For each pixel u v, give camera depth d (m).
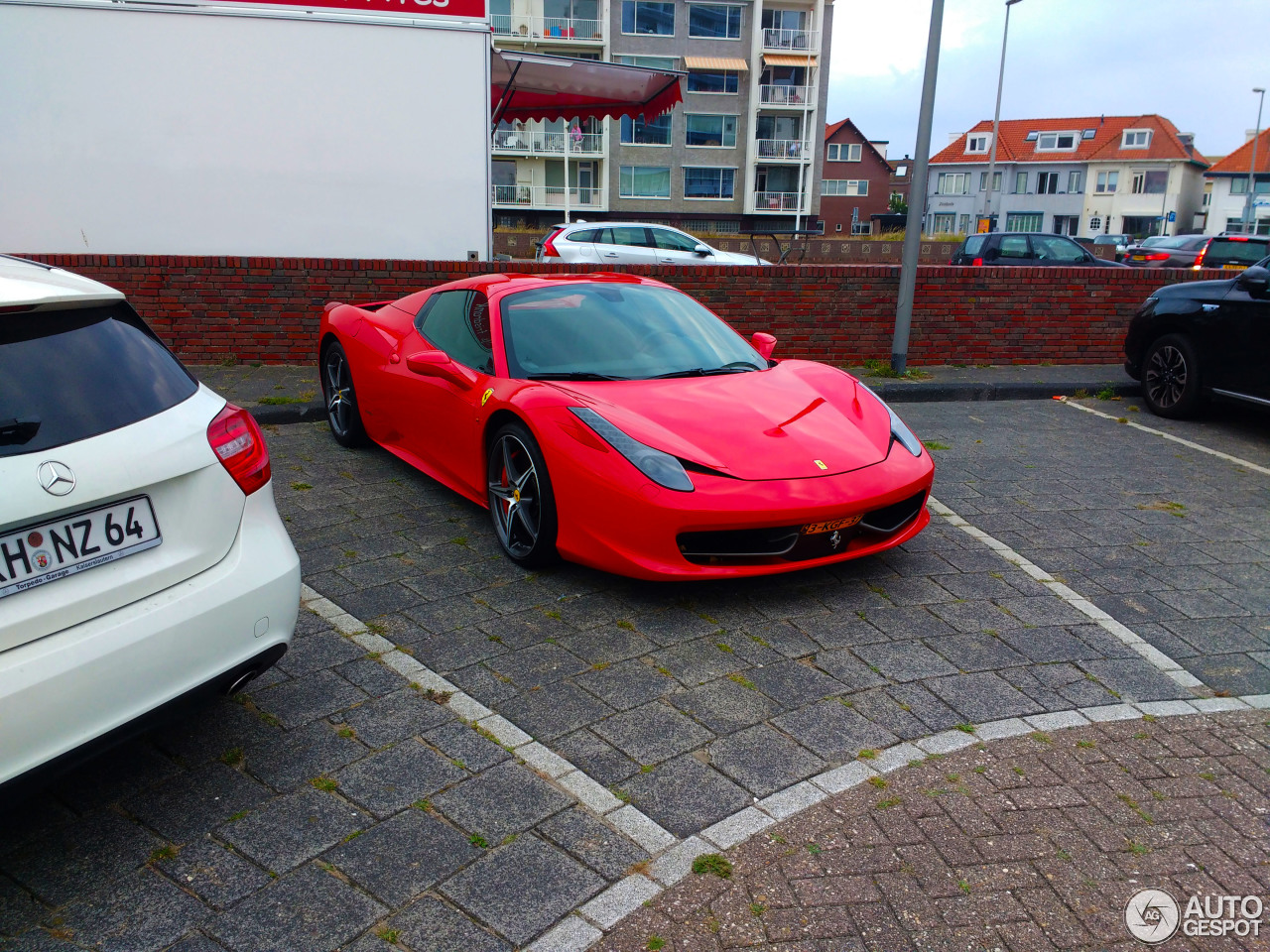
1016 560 4.10
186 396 2.29
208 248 7.92
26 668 1.83
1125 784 2.50
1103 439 6.39
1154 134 69.69
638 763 2.53
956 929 1.96
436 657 3.07
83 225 7.70
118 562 2.04
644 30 46.94
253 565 2.29
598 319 4.39
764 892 2.05
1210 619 3.58
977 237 17.69
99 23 7.36
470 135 8.12
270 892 2.02
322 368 5.70
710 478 3.34
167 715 2.10
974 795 2.43
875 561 4.05
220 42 7.56
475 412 4.00
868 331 8.62
